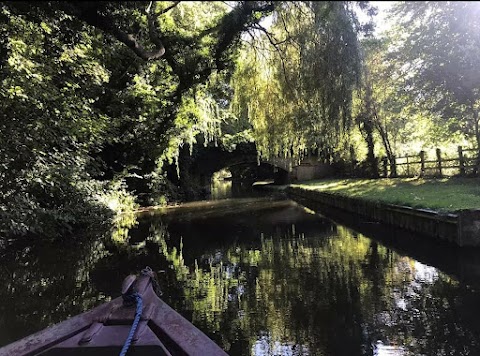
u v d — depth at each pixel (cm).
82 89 1130
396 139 2411
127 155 1827
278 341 503
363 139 2427
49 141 985
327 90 598
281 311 601
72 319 379
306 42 579
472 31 1063
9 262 966
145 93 1418
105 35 798
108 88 1367
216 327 551
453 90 1347
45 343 340
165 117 1490
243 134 2545
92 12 534
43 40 850
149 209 2186
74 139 1067
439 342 481
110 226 1552
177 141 1770
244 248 1076
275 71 807
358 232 1227
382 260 874
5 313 627
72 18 676
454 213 887
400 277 743
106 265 927
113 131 1280
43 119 934
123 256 1020
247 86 893
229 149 2800
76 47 916
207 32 980
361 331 520
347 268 823
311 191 2295
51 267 916
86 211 1418
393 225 1199
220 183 5466
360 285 707
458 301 605
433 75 1356
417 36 1311
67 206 1272
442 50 1221
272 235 1253
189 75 1148
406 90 1561
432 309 579
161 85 1440
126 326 358
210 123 1786
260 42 791
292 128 868
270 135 905
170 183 2705
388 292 663
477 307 577
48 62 906
